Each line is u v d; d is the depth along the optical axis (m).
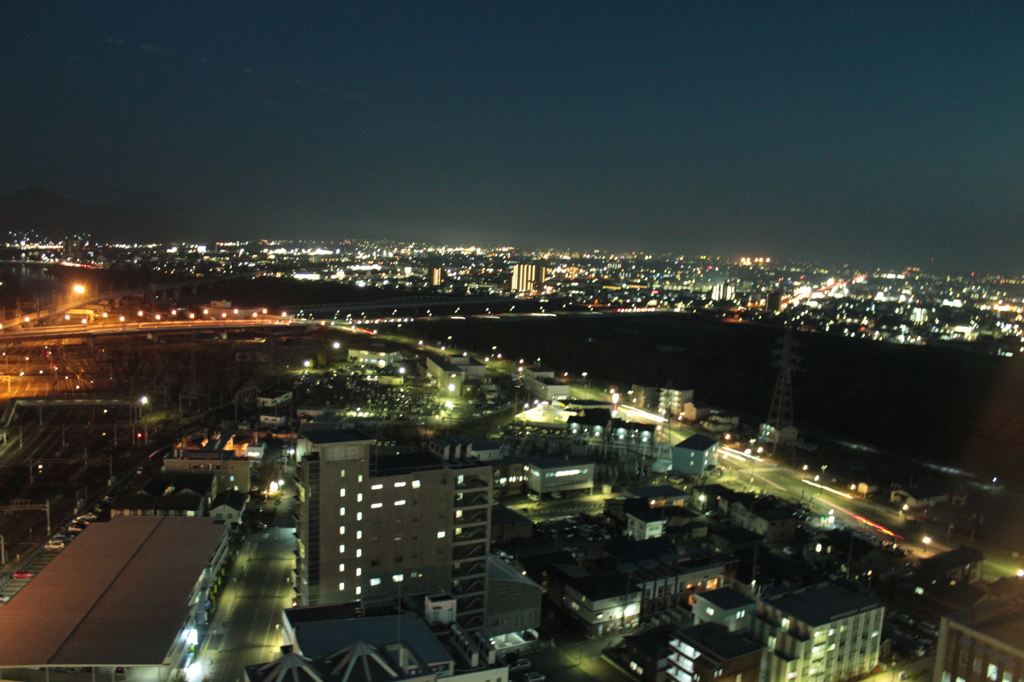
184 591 82.94
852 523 127.88
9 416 174.75
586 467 142.38
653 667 76.81
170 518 104.75
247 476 130.38
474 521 86.75
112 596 81.25
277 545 111.38
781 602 78.00
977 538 121.44
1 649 70.00
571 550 112.00
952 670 62.06
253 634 85.00
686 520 120.25
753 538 115.00
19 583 94.19
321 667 59.78
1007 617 63.19
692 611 90.94
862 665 77.62
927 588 97.00
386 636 66.19
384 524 82.38
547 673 79.56
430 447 97.00
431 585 84.88
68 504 122.69
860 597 79.81
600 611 88.25
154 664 69.38
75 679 69.00
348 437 82.19
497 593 86.81
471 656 64.81
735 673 70.44
